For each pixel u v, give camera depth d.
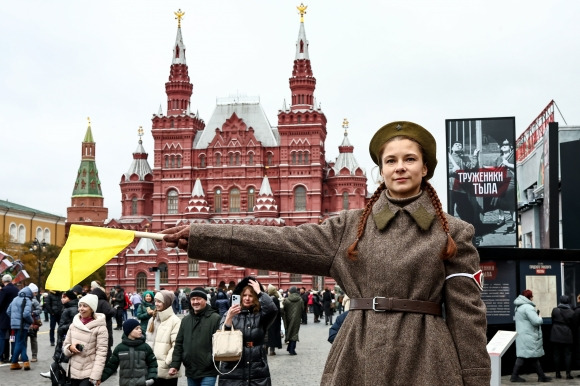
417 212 3.31
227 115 118.12
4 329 20.83
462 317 3.20
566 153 25.20
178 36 120.56
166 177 115.19
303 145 112.19
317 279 103.38
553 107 30.42
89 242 3.35
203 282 106.06
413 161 3.38
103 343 11.03
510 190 24.22
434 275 3.21
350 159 113.69
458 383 3.11
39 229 146.62
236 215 111.75
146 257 109.44
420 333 3.18
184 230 3.41
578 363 17.00
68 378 11.23
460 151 24.61
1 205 133.38
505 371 16.89
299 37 116.62
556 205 23.14
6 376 18.09
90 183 165.88
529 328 15.74
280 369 19.38
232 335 9.12
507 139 24.39
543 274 16.59
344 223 3.49
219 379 9.38
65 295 14.91
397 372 3.12
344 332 3.35
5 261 25.58
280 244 3.41
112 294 40.84
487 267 16.36
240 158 113.19
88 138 168.50
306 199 111.25
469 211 24.50
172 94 118.25
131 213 120.00
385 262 3.24
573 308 16.77
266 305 9.41
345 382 3.23
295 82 114.88
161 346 11.29
